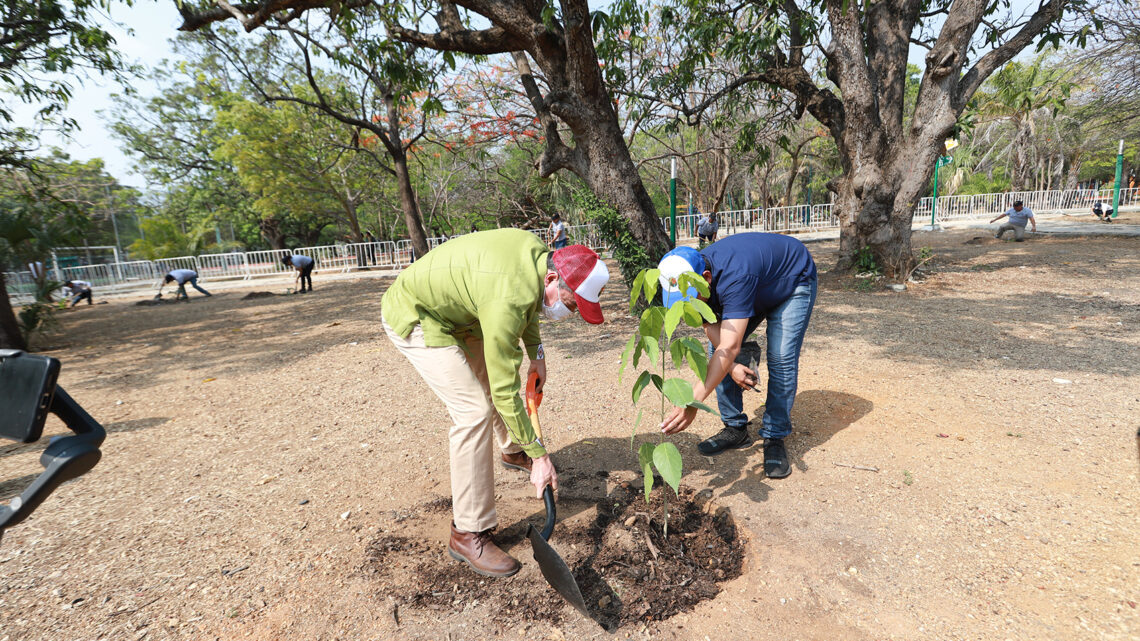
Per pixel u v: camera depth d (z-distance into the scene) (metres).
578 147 7.75
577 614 2.04
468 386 2.20
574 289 2.11
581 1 6.24
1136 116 13.16
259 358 6.73
